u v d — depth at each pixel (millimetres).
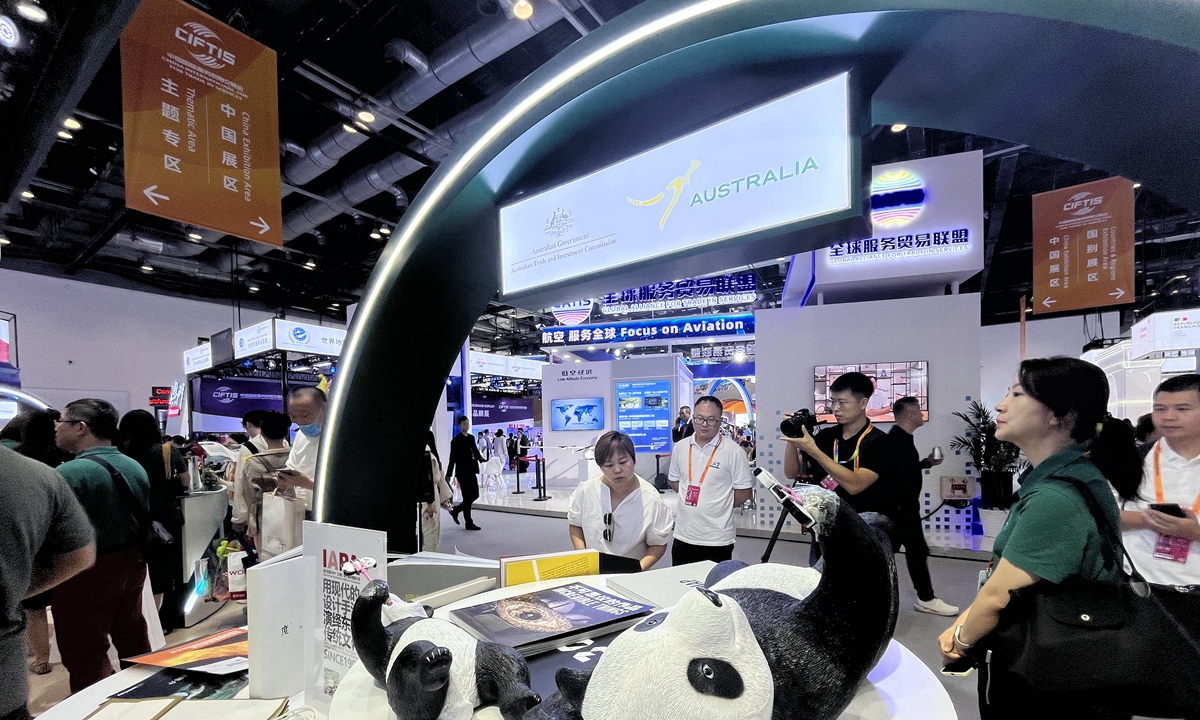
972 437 4891
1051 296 5703
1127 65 779
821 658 482
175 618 3371
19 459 1209
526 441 12508
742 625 460
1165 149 925
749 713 410
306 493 2453
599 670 467
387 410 1606
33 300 9438
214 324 11977
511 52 5512
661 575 1157
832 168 1030
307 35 4641
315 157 6242
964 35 868
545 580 1275
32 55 2918
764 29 919
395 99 5238
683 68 1065
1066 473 1000
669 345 9969
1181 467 1815
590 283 1433
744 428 12984
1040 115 1006
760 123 1127
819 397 5348
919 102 1104
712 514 2646
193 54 2654
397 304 1492
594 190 1394
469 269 1626
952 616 3082
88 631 2166
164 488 3170
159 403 10828
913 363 5070
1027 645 945
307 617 955
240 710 914
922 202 4879
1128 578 919
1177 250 8781
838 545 497
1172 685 872
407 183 8141
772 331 5527
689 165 1236
